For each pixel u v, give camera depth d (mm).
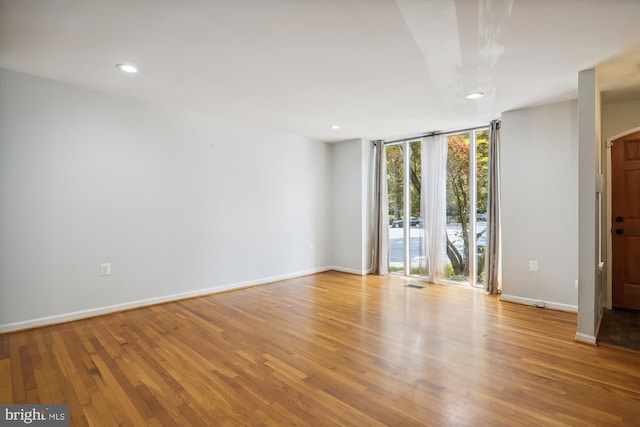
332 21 2053
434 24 2078
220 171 4531
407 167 5684
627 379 2240
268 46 2400
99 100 3475
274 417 1837
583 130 2848
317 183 5961
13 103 2986
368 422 1793
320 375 2297
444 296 4367
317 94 3449
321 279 5414
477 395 2055
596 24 2072
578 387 2143
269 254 5172
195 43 2367
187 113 4172
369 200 5898
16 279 3031
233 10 1938
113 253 3602
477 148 4848
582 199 2859
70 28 2172
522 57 2553
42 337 2922
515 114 4008
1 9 1934
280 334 3039
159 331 3094
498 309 3797
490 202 4473
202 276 4363
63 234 3279
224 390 2104
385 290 4688
